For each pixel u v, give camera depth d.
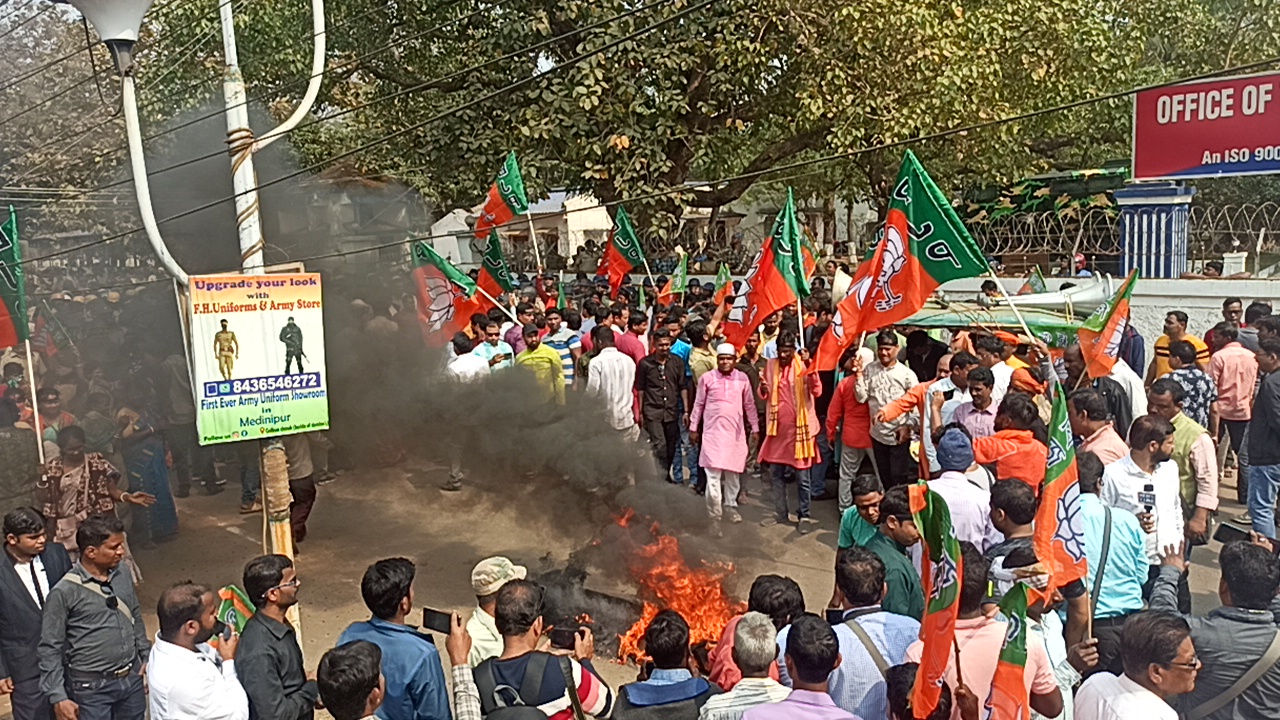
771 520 9.84
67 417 9.70
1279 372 7.71
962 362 8.00
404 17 16.97
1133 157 7.94
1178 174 7.71
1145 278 13.46
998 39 16.14
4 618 5.38
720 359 9.21
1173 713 3.63
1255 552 4.05
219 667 4.47
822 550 8.94
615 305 12.35
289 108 17.77
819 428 9.68
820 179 21.64
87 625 5.09
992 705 3.62
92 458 7.75
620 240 15.59
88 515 7.63
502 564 4.96
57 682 4.98
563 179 16.95
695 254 21.44
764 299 9.52
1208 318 12.77
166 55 15.93
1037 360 8.94
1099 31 16.72
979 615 4.01
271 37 16.22
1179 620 3.70
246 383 6.05
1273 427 7.75
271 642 4.58
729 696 3.79
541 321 12.47
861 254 24.16
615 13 15.32
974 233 17.12
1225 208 15.84
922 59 15.19
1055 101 17.08
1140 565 5.04
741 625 3.87
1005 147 16.72
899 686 3.80
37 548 5.47
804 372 9.45
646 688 3.97
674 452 10.51
